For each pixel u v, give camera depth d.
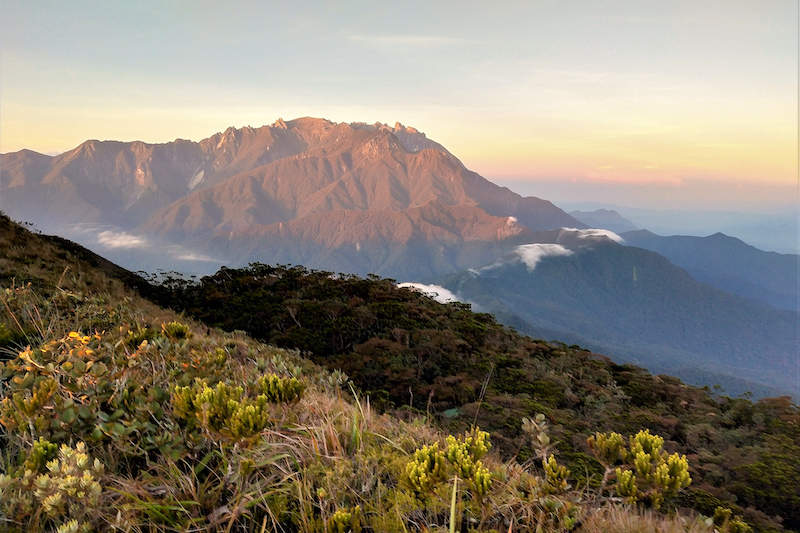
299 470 2.68
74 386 2.78
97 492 1.99
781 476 14.02
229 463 2.51
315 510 2.54
